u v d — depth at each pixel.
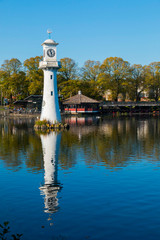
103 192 19.56
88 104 117.38
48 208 16.95
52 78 59.72
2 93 133.25
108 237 13.66
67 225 14.88
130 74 122.00
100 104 123.62
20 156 31.31
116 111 131.12
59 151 34.12
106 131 55.50
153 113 130.88
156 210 16.44
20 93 123.88
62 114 110.88
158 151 33.78
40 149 35.47
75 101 113.62
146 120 86.69
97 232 14.12
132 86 122.19
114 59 123.12
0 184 21.58
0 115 107.44
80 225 14.85
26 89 118.50
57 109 61.53
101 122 79.31
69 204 17.52
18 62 121.12
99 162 28.30
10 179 22.84
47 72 59.34
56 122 60.81
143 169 25.56
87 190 20.02
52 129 59.12
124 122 79.06
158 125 68.69
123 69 121.56
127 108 134.00
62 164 27.62
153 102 127.44
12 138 45.72
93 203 17.61
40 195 19.14
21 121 84.25
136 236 13.70
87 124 72.44
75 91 123.38
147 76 127.44
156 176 23.33
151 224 14.78
